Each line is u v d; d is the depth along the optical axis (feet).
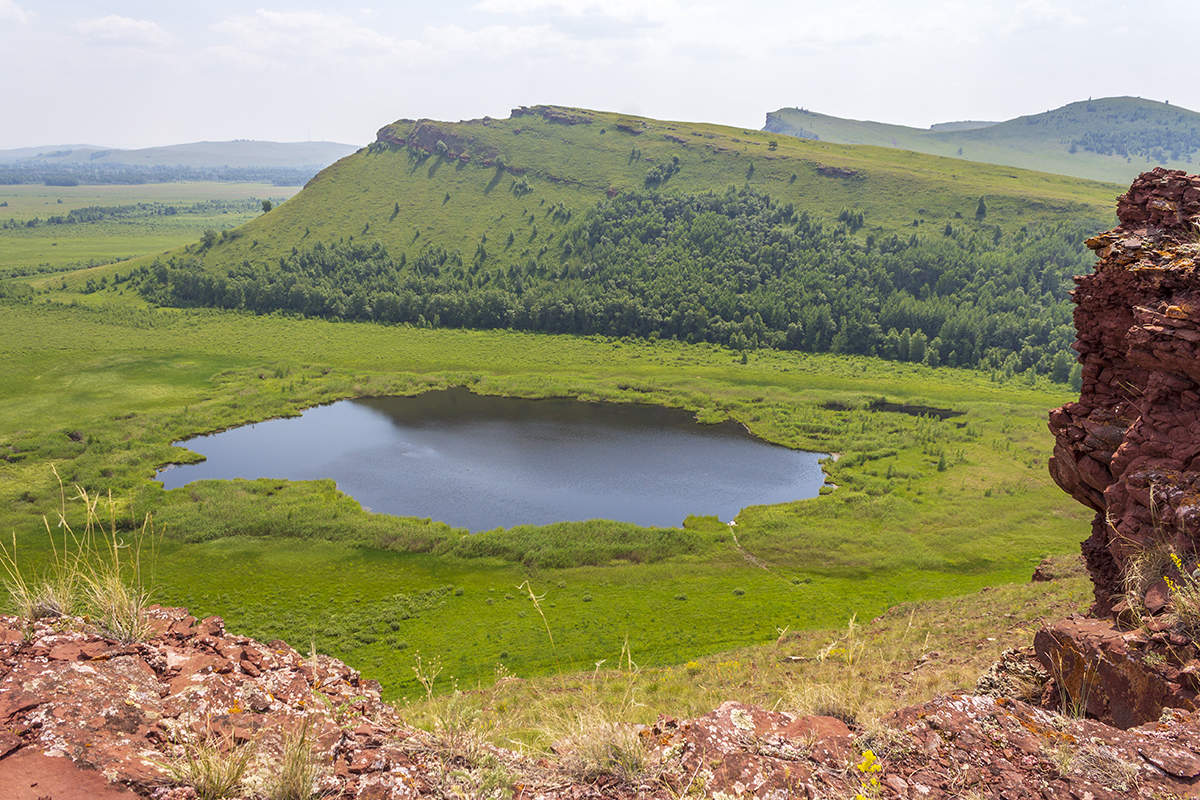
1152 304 37.35
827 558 194.80
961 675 52.75
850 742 18.11
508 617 159.12
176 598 168.76
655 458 294.46
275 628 154.20
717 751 17.69
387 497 245.86
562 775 17.53
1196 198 41.86
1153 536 32.63
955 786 16.62
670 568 186.50
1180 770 17.47
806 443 313.12
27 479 246.47
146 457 274.98
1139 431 36.55
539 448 305.32
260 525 207.82
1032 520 223.92
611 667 89.97
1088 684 28.30
